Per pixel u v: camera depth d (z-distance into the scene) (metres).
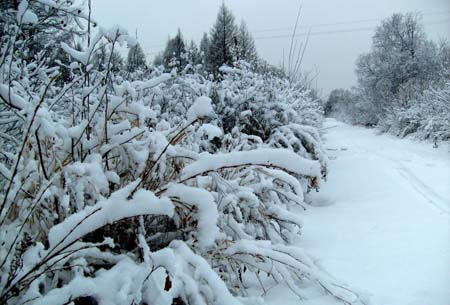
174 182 2.47
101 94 2.51
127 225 2.39
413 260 3.16
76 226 1.76
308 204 5.89
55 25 4.09
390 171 7.90
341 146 14.94
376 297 2.55
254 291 2.67
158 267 1.88
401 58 31.53
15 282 1.68
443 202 5.29
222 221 2.73
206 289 2.00
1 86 2.16
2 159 2.64
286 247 2.59
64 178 2.13
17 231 1.96
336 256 3.32
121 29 2.35
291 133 6.59
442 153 11.66
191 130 3.16
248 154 2.39
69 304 1.69
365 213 4.88
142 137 2.65
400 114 21.20
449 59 27.30
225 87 7.23
